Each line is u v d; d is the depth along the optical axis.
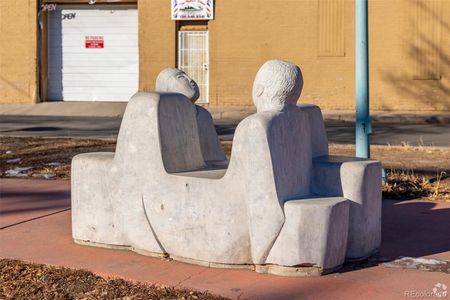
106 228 7.23
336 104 26.92
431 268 6.59
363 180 6.72
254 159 6.23
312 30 26.86
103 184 7.22
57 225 8.40
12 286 6.23
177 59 28.05
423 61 26.31
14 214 9.08
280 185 6.24
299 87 6.60
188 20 27.77
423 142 18.33
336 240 6.31
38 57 29.25
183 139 7.07
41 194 10.53
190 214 6.61
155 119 6.82
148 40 28.02
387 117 25.27
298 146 6.55
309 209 6.15
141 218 6.92
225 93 27.67
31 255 7.09
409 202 9.76
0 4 29.30
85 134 20.23
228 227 6.41
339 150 15.08
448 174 11.99
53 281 6.32
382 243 7.51
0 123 24.20
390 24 26.42
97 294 5.96
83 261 6.84
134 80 29.38
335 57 26.78
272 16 27.08
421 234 7.91
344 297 5.79
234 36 27.41
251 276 6.29
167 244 6.79
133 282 6.22
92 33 29.47
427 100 26.41
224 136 19.56
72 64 29.64
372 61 26.62
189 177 6.62
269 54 27.20
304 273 6.25
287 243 6.21
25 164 13.70
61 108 28.36
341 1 26.58
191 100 7.84
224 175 6.49
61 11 29.48
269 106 6.56
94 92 29.62
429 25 26.19
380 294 5.86
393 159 13.83
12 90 29.45
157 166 6.81
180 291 5.94
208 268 6.54
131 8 29.06
